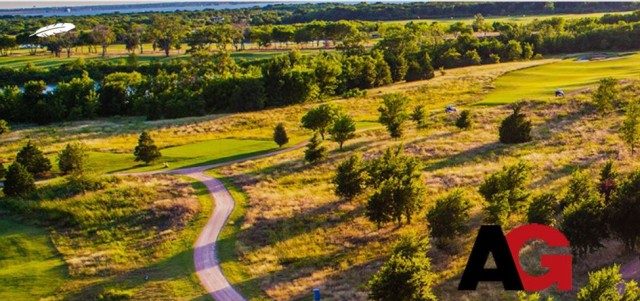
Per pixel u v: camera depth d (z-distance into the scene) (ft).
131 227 172.96
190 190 198.29
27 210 182.50
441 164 222.07
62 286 139.33
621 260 133.49
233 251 152.76
